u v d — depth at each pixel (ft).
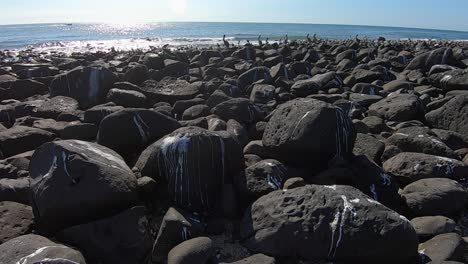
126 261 15.74
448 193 18.71
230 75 50.80
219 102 34.06
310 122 21.52
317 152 21.39
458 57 64.08
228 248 16.80
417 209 18.70
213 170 19.49
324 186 17.29
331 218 15.72
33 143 26.99
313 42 119.03
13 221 17.07
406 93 37.22
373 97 38.19
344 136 21.83
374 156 23.50
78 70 37.91
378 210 15.72
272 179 19.52
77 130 27.91
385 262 15.23
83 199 16.81
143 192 19.16
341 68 58.70
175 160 19.26
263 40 160.86
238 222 18.40
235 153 20.71
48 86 45.19
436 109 31.73
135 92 35.53
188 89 38.93
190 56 73.87
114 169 18.19
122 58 72.54
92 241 15.89
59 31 270.67
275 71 48.96
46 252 13.93
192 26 390.21
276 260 15.87
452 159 21.99
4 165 22.89
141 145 25.00
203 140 19.51
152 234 17.51
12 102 38.93
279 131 22.72
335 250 15.33
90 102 36.83
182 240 16.37
